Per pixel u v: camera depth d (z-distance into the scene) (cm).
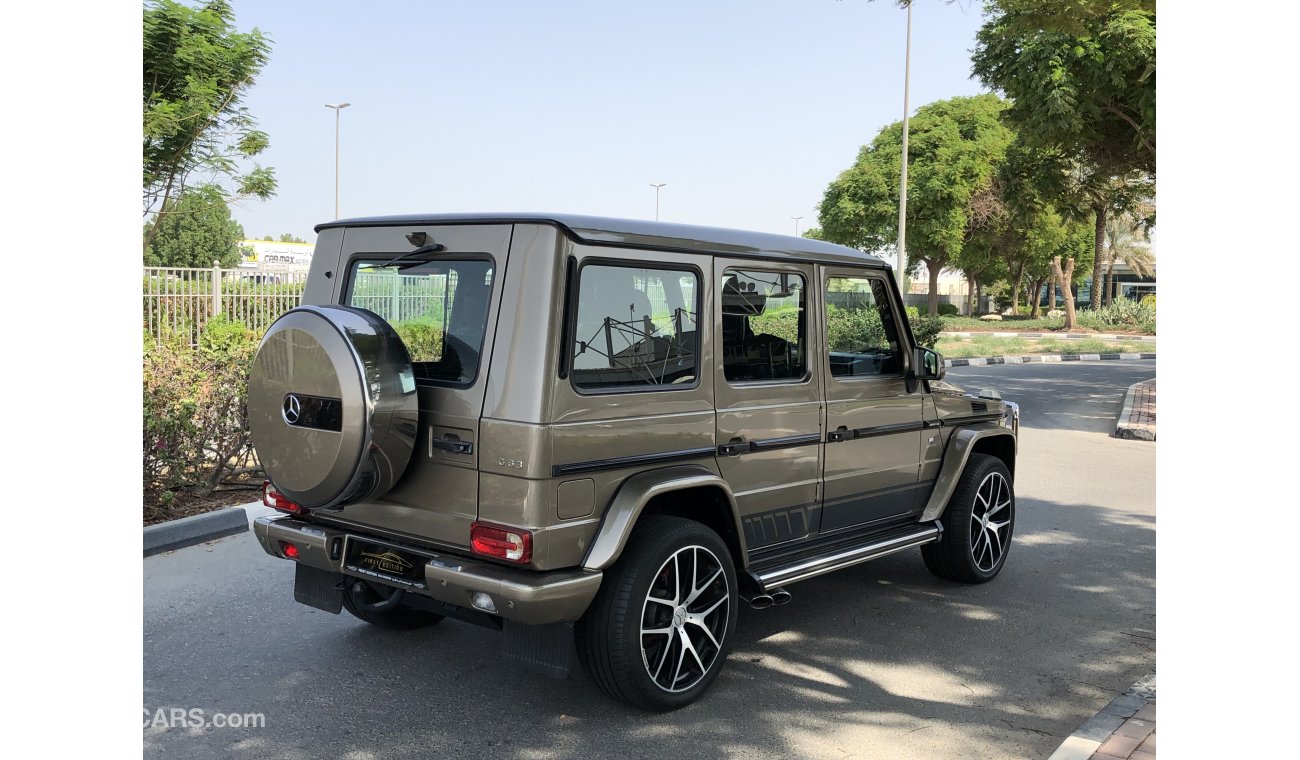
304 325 391
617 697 411
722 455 445
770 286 475
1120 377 2150
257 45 1855
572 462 380
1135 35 1574
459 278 403
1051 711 430
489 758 376
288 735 393
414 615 513
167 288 1416
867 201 4191
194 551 648
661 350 421
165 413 705
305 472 391
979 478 605
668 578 418
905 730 408
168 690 434
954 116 4200
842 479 519
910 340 565
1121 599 592
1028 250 4791
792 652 498
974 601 586
